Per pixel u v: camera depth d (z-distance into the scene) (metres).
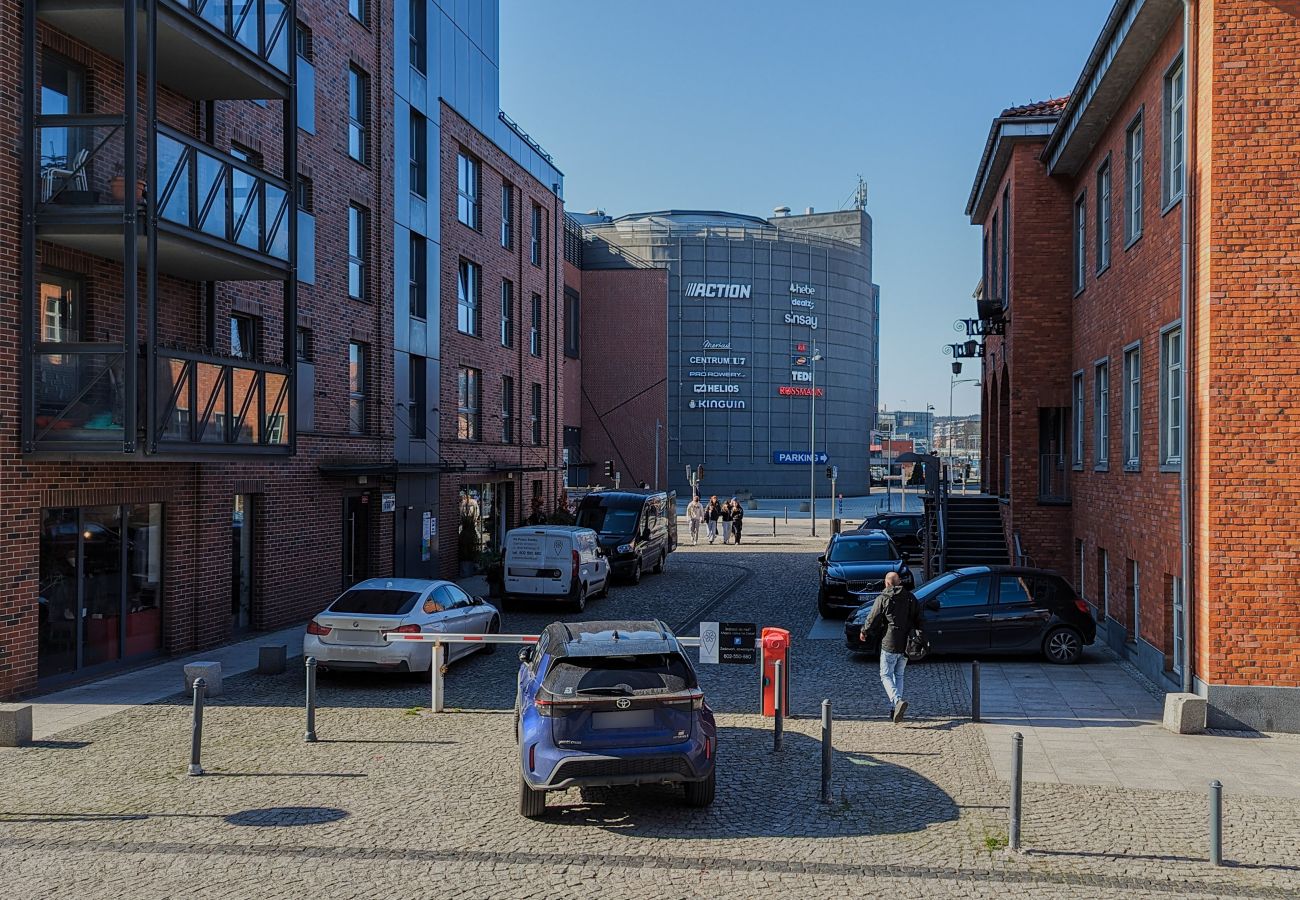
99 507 13.77
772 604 22.19
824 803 8.61
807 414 82.75
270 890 6.73
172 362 12.68
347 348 20.56
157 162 12.53
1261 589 11.27
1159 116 13.80
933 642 15.16
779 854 7.45
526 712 8.34
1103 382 18.25
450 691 13.09
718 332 80.44
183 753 9.98
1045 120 20.86
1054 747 10.51
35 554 12.38
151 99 12.23
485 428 29.12
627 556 25.66
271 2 15.33
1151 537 13.98
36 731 10.79
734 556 34.72
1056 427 21.84
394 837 7.73
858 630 15.21
